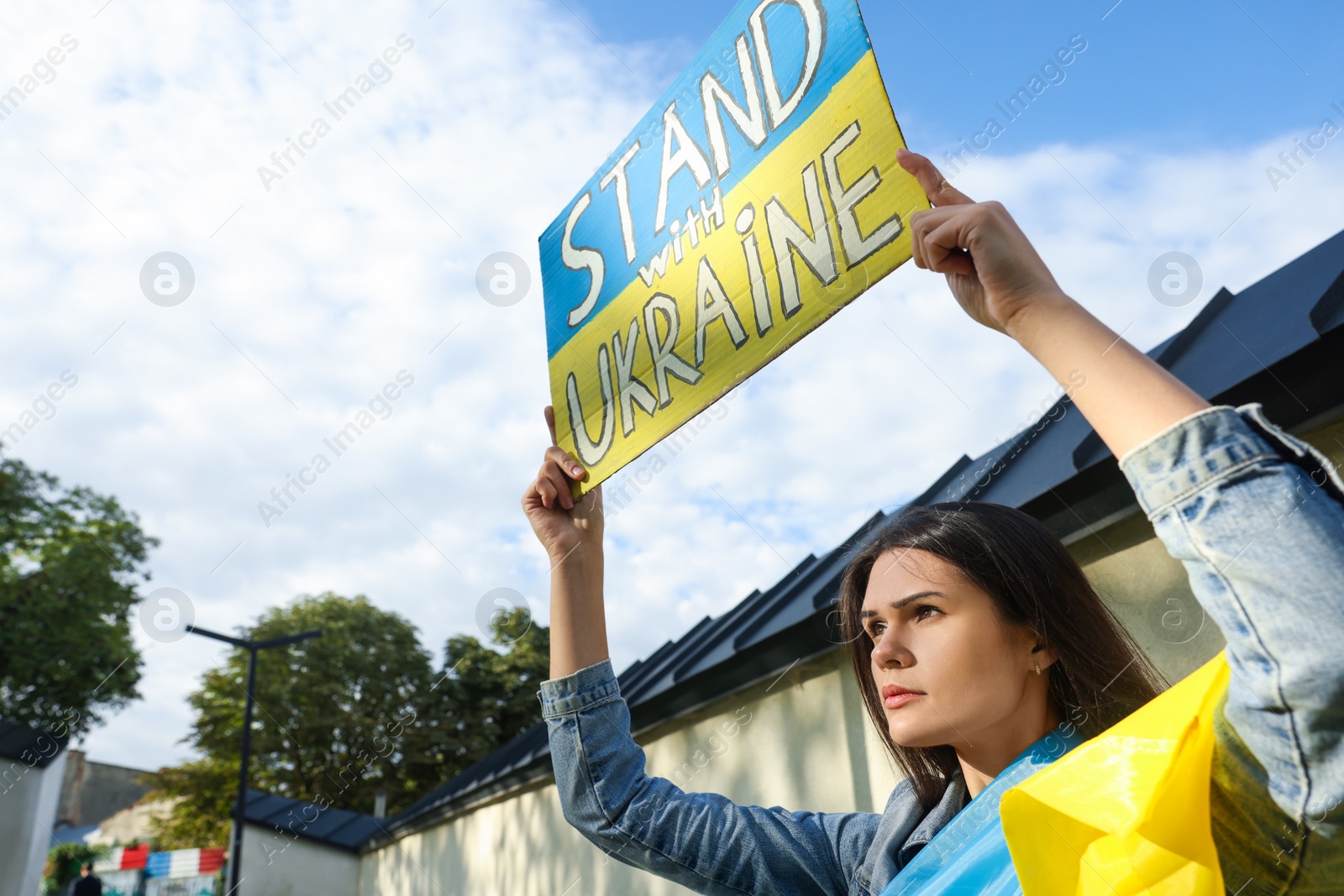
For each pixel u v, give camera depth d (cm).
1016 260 80
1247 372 254
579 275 182
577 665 156
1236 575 63
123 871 2766
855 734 414
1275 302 278
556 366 181
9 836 1297
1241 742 69
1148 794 72
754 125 146
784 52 142
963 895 93
